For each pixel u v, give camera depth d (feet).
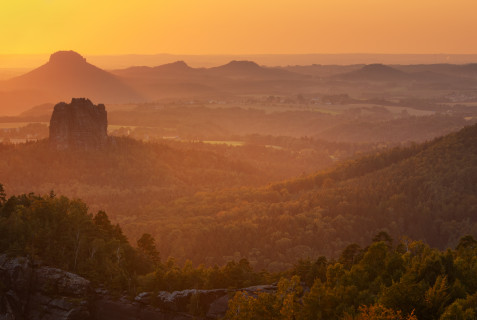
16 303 319.47
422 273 263.90
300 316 254.06
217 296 315.17
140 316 322.55
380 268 284.61
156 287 332.60
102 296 333.01
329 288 265.75
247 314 264.52
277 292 278.67
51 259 345.72
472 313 214.69
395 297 236.84
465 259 297.74
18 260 326.44
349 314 236.43
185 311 314.35
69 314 313.94
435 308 234.99
